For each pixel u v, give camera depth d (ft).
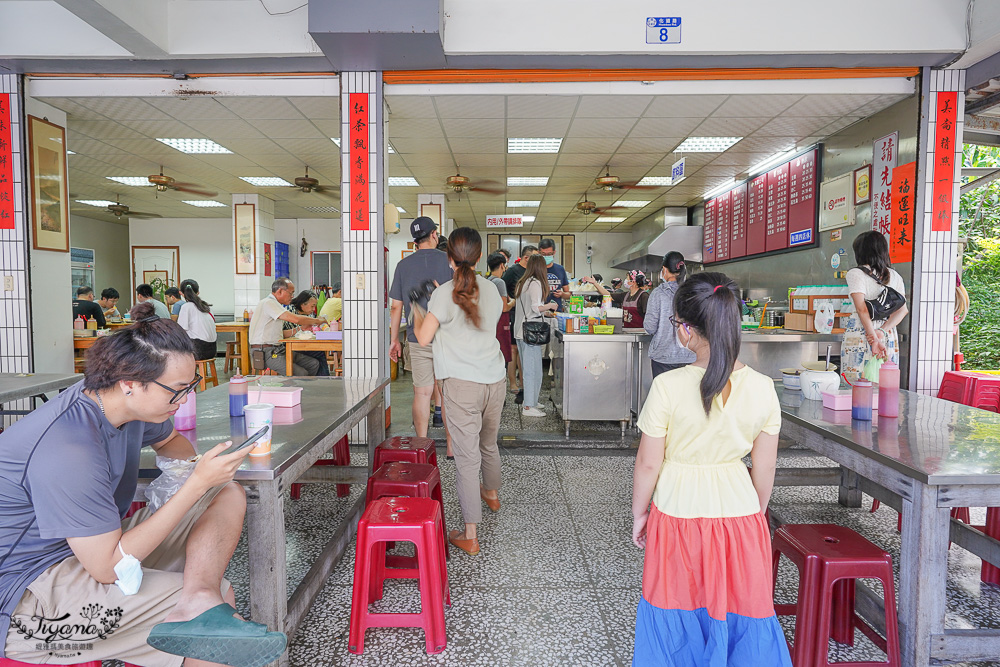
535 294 17.10
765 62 13.60
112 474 4.66
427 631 6.27
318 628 6.87
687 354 12.18
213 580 4.78
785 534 5.97
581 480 12.23
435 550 6.23
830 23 12.82
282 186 27.91
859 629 6.47
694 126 17.17
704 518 4.77
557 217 37.01
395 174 24.39
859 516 10.25
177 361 4.45
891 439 6.21
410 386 23.98
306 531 9.70
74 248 39.06
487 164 22.48
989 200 22.25
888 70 13.85
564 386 15.06
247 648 4.23
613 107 15.49
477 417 8.82
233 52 13.16
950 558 8.65
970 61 13.42
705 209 29.48
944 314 14.15
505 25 12.94
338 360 21.57
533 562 8.53
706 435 4.79
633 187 26.96
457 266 8.72
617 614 7.16
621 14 12.89
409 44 12.46
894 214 14.89
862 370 11.34
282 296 18.75
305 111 15.94
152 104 15.29
